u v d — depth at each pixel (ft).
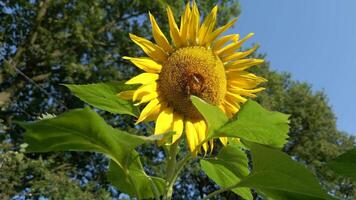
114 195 13.41
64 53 14.19
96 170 14.02
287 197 1.79
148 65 2.23
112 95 2.19
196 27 2.31
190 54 2.26
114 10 14.48
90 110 1.57
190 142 2.10
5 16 14.06
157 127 2.10
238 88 2.32
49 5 14.10
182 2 12.74
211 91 2.24
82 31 13.88
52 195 9.98
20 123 1.62
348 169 1.78
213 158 2.22
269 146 1.77
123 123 13.44
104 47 14.82
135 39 2.27
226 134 1.84
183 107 2.17
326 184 14.46
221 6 13.67
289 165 1.65
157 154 13.87
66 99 14.96
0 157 8.96
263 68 17.83
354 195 14.26
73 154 13.83
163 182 2.16
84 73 14.12
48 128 1.65
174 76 2.21
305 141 18.35
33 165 10.18
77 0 14.01
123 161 1.83
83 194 10.38
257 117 1.72
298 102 18.80
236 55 2.33
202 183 16.33
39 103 14.56
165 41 2.29
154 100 2.15
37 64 14.35
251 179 1.79
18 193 10.00
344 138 19.06
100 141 1.73
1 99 13.70
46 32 13.88
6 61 12.79
